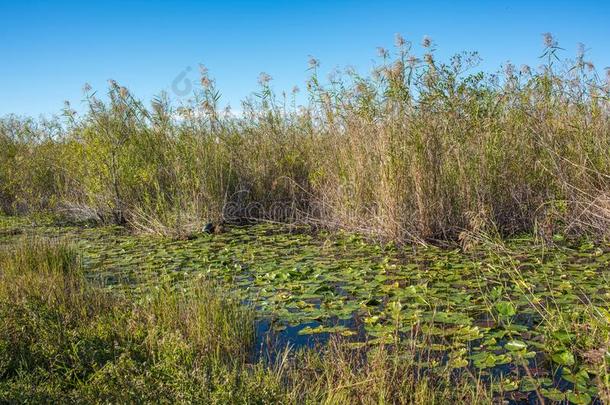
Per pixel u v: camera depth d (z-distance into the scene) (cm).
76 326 486
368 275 675
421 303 558
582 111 853
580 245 770
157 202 1009
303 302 574
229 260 760
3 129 1336
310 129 1108
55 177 1236
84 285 616
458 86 834
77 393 350
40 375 387
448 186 829
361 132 904
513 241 798
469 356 437
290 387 391
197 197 1016
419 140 816
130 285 647
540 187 870
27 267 674
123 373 373
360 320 530
